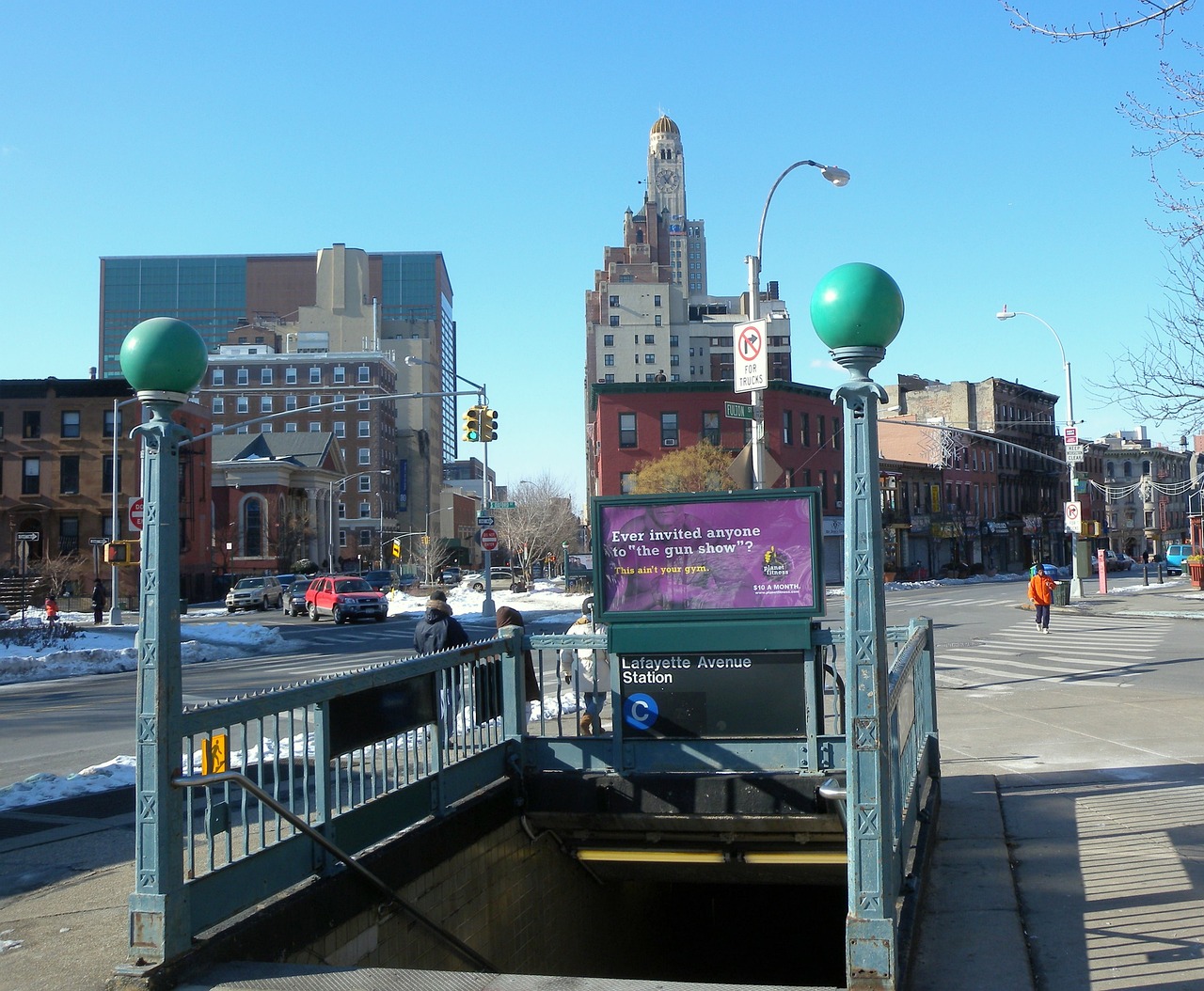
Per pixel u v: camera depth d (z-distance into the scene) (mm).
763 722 7785
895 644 8641
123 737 14117
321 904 5543
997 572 83812
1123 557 88875
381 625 39000
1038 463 92500
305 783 5656
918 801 6805
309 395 112562
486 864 7574
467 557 131750
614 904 10734
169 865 4590
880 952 4098
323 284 136375
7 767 11930
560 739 8227
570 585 60219
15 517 61250
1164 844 6469
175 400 4770
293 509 88062
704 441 54875
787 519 7648
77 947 5098
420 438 135000
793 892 11625
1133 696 14039
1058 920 5223
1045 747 10320
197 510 66688
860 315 4082
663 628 7840
